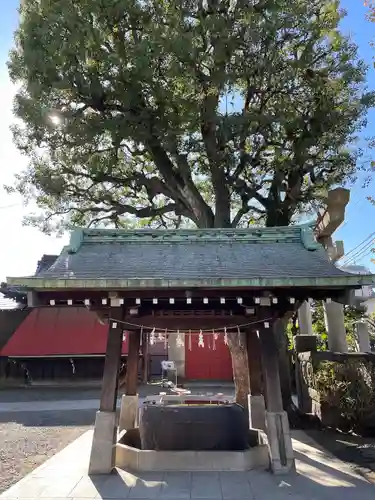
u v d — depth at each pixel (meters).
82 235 7.92
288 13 10.27
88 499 5.53
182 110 10.13
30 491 5.84
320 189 11.36
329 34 11.02
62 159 12.22
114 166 12.31
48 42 9.59
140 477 6.41
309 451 8.01
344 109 10.82
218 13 10.59
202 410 7.37
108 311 7.25
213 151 10.89
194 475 6.46
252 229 8.05
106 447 6.66
